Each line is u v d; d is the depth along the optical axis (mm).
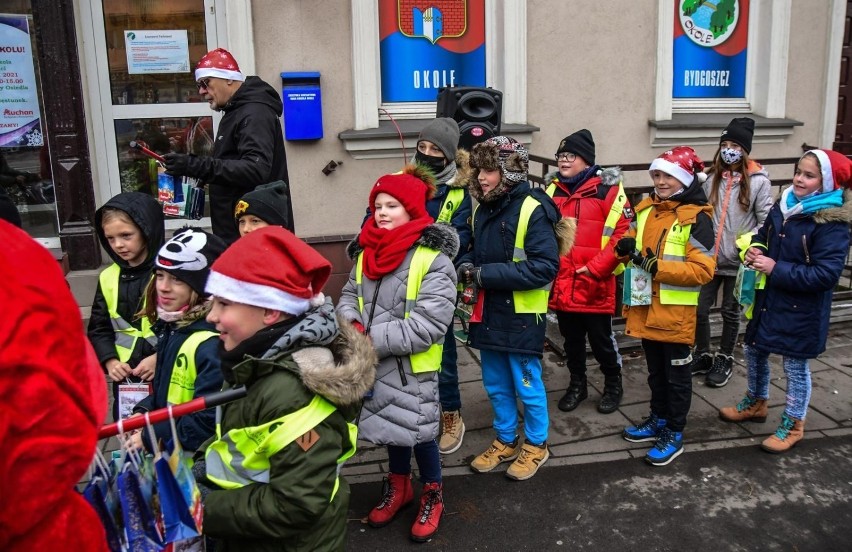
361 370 1830
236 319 1831
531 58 6016
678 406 3633
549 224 3309
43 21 5027
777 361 4898
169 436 2176
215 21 5473
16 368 980
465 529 3115
